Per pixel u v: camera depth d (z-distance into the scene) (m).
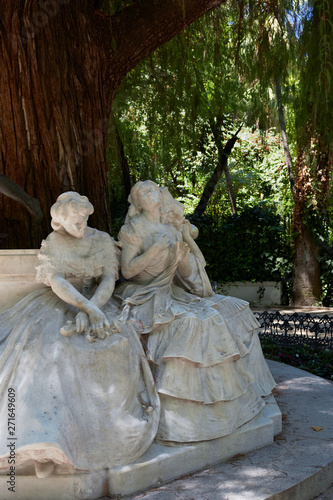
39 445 2.17
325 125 7.81
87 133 4.38
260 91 7.93
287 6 6.59
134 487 2.37
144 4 4.63
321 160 13.00
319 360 6.23
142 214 3.29
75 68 4.31
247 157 18.14
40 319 2.64
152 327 2.84
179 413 2.68
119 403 2.52
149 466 2.42
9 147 3.94
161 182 13.56
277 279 13.60
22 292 3.02
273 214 13.42
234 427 2.80
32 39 4.01
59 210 2.80
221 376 2.85
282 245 13.55
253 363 3.38
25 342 2.53
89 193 4.35
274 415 3.12
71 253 2.86
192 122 8.42
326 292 13.84
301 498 2.48
